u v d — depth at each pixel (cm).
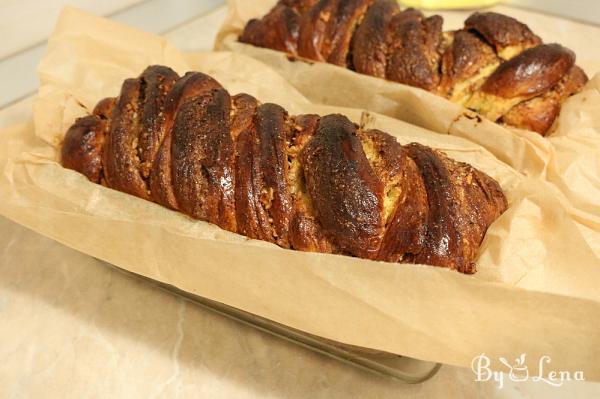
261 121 40
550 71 49
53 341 41
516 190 42
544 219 38
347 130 39
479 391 39
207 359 40
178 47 69
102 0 65
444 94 52
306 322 37
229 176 39
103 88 52
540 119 50
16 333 41
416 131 49
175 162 39
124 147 42
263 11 64
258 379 39
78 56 53
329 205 36
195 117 40
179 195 39
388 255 37
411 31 53
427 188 38
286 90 54
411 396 38
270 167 38
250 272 36
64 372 39
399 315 34
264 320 40
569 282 36
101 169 43
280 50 58
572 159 47
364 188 36
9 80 59
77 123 45
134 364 40
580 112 49
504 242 37
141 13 69
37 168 43
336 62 55
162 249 38
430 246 36
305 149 39
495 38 52
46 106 49
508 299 32
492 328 33
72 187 42
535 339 33
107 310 43
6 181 42
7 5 58
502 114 51
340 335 36
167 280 40
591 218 43
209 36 71
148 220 40
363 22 55
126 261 40
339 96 55
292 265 35
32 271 45
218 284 38
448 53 52
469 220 38
